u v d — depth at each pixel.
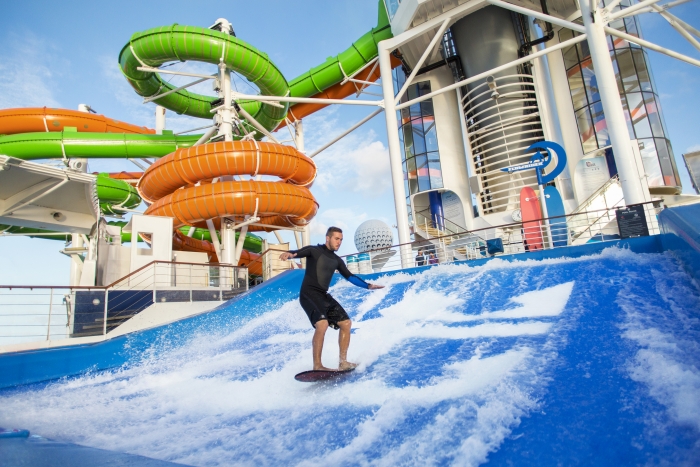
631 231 9.14
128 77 24.17
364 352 6.16
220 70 23.80
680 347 4.27
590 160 20.69
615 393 3.64
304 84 28.00
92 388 6.97
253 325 9.64
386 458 3.20
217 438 4.01
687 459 2.64
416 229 25.41
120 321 12.18
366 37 26.53
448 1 20.69
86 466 2.86
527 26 24.19
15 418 5.48
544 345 5.09
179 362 7.92
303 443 3.63
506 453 3.05
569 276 7.69
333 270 5.38
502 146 22.16
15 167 11.51
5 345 8.56
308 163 22.98
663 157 20.20
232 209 20.33
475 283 8.77
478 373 4.55
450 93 26.94
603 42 14.11
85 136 26.69
